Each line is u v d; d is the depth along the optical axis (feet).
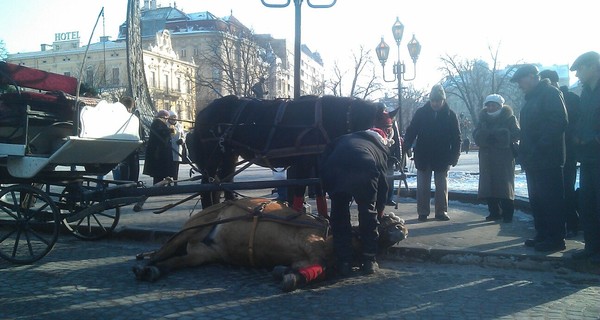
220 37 164.66
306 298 18.47
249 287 19.77
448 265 22.98
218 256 22.07
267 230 20.97
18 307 17.65
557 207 22.68
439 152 30.83
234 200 22.59
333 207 20.90
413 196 41.93
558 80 26.91
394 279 20.77
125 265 23.25
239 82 158.40
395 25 64.18
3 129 24.32
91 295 18.90
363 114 23.56
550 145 22.29
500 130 29.48
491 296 18.62
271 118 25.20
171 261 21.76
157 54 203.10
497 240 25.34
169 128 35.88
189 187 23.65
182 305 17.79
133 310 17.31
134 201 24.20
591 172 21.09
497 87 181.98
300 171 24.76
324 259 20.43
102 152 24.79
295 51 33.65
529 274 21.47
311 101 24.64
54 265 23.24
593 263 20.98
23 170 23.61
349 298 18.44
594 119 20.75
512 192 29.94
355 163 20.27
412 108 168.25
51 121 25.36
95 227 29.04
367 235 21.07
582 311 16.97
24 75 24.81
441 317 16.53
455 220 31.27
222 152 26.94
